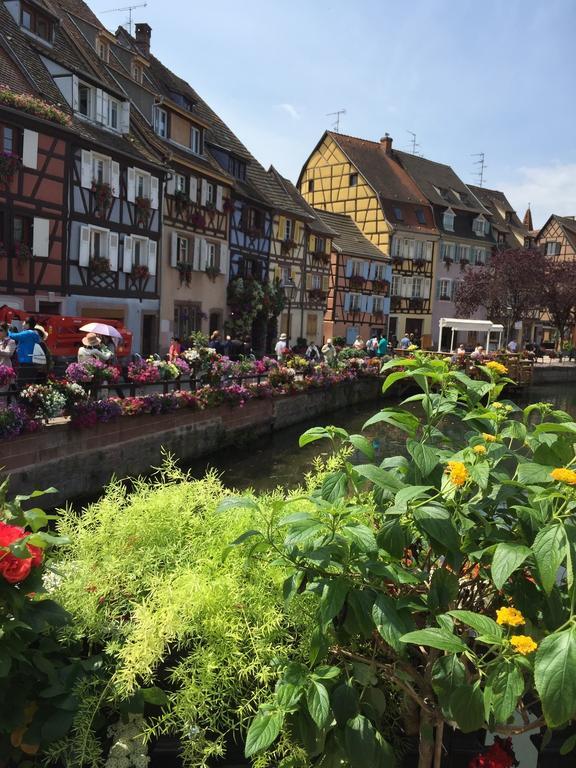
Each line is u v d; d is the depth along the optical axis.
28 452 8.87
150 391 13.88
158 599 1.73
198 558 1.98
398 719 1.92
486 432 2.08
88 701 1.60
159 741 1.77
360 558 1.68
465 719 1.47
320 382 18.88
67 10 22.75
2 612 1.58
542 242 54.47
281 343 19.73
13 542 1.50
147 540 2.09
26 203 16.88
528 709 1.99
